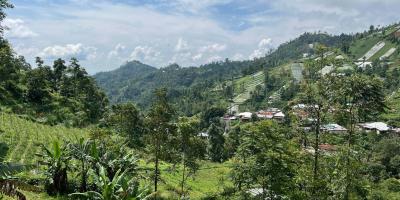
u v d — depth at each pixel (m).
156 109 40.47
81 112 95.19
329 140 29.42
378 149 71.50
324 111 29.11
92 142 35.41
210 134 94.25
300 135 30.08
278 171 28.30
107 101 123.38
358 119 31.62
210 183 58.25
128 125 81.69
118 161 34.44
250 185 30.47
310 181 27.77
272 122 30.59
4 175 16.41
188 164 43.28
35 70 104.31
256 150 30.03
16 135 57.06
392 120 111.38
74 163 36.78
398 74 179.75
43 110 92.44
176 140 41.19
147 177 40.78
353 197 27.72
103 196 23.34
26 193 28.92
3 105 84.25
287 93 181.75
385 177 54.81
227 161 78.81
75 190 32.03
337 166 28.06
